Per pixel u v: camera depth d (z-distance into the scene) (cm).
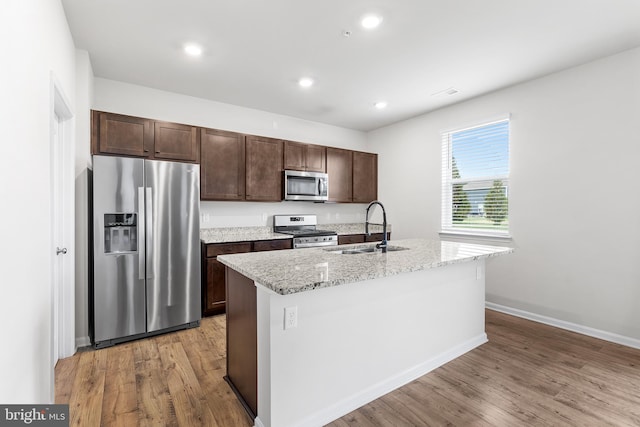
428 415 178
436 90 351
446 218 416
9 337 110
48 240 161
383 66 293
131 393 196
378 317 199
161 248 288
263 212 433
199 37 244
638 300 261
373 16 216
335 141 504
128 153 304
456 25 227
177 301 297
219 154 366
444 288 240
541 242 319
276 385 157
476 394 197
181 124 338
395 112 432
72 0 198
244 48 261
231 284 206
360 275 159
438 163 422
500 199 356
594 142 282
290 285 138
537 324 315
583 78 288
